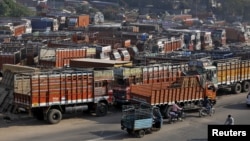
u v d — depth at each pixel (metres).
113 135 37.00
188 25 162.00
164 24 150.12
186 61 58.12
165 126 39.94
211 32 115.00
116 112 45.31
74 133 37.53
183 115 42.50
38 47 70.44
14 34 109.75
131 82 46.75
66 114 43.72
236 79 55.47
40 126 39.62
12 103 42.06
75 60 55.22
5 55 66.75
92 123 40.81
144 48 85.50
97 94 43.34
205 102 44.34
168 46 88.69
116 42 89.56
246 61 56.34
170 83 45.03
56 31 116.50
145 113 36.78
